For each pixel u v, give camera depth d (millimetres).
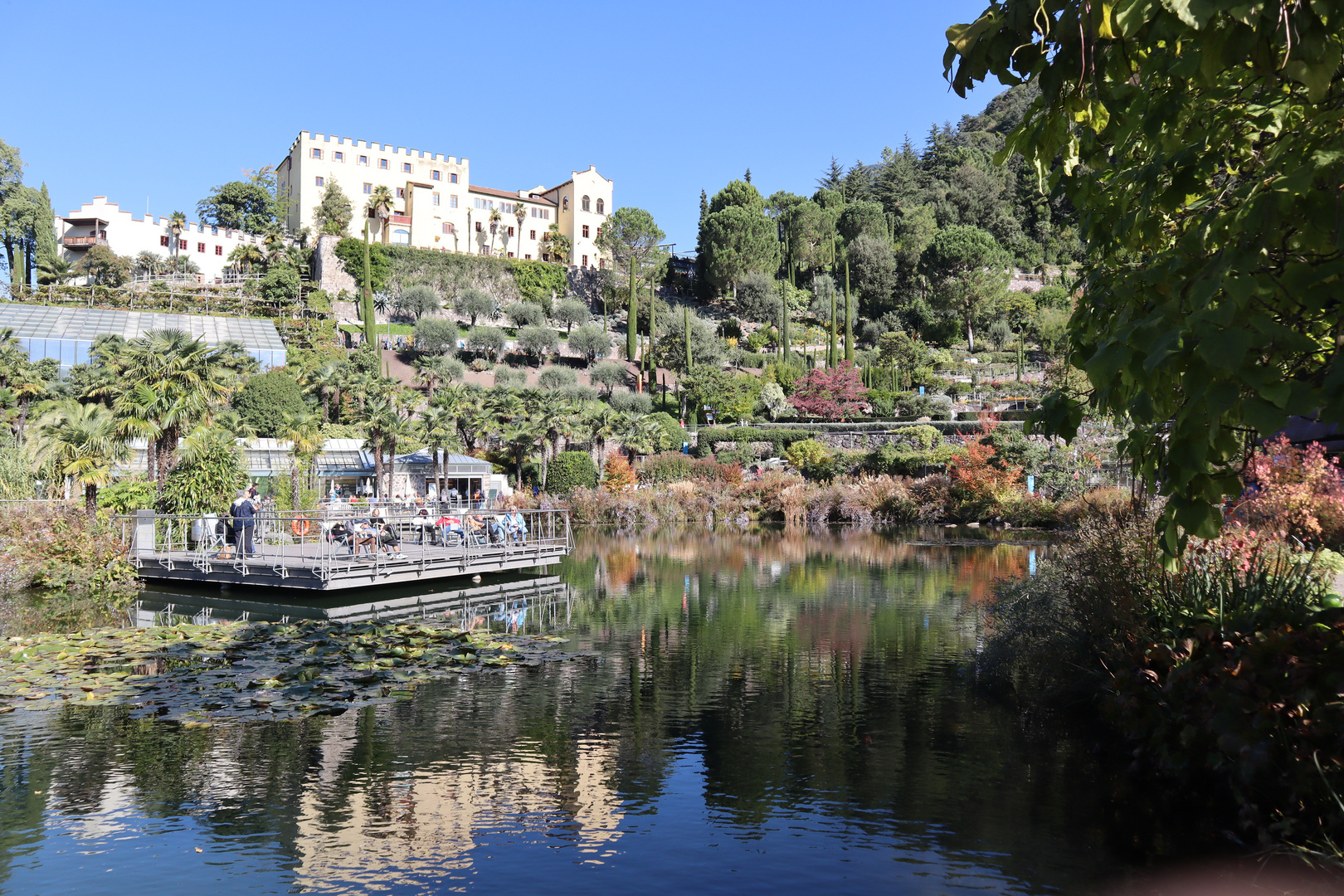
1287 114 3486
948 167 110250
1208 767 5488
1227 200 3727
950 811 5492
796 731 7387
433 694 8625
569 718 7793
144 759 6559
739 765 6473
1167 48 3068
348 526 20484
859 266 92875
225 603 15023
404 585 17234
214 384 24125
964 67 3133
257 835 5180
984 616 12492
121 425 21266
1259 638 4965
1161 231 4336
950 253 84688
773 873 4633
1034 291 92000
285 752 6738
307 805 5664
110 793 5852
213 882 4551
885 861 4754
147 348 23016
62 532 17547
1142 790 5828
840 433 51375
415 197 86312
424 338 64312
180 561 17391
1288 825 4598
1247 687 4805
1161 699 5902
